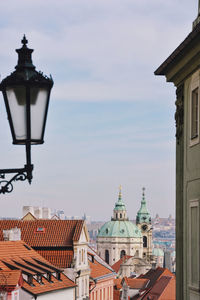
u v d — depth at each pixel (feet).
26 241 430.61
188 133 145.69
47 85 60.49
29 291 323.16
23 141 61.00
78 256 427.33
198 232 134.00
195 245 137.18
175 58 144.36
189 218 142.00
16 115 60.49
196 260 135.95
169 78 157.28
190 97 144.05
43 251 426.10
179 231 151.23
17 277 308.81
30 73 60.64
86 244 447.83
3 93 60.34
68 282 389.60
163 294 583.17
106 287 528.63
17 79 59.82
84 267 440.45
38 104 60.64
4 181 62.80
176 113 155.63
